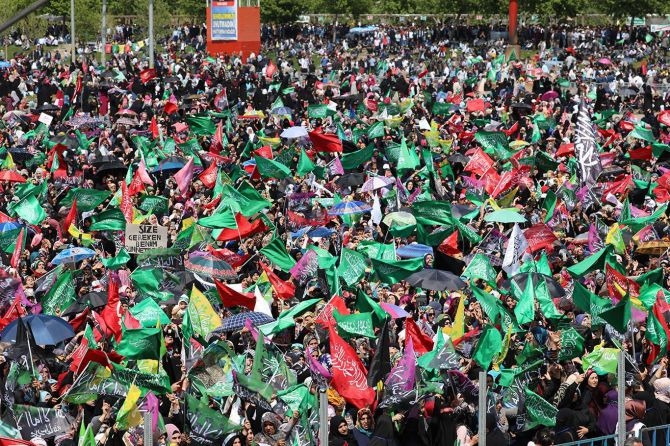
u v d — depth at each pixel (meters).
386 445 24.41
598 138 63.94
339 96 83.38
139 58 121.06
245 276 37.22
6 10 141.75
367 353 28.95
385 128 65.25
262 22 146.75
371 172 51.69
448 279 33.38
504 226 43.56
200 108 77.94
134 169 52.94
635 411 25.94
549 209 43.09
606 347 29.75
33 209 42.22
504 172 50.59
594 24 158.25
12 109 77.44
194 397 24.59
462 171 55.25
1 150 56.88
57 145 54.16
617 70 110.25
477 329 30.36
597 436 25.94
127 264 38.78
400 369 25.16
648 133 63.16
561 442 25.39
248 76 99.31
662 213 42.38
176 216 44.88
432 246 38.84
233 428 24.55
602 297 32.25
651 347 29.66
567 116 71.56
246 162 54.94
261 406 24.83
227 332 30.56
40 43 131.62
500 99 85.50
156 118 72.56
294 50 134.38
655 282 33.56
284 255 36.56
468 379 26.33
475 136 58.81
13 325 29.09
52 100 85.44
